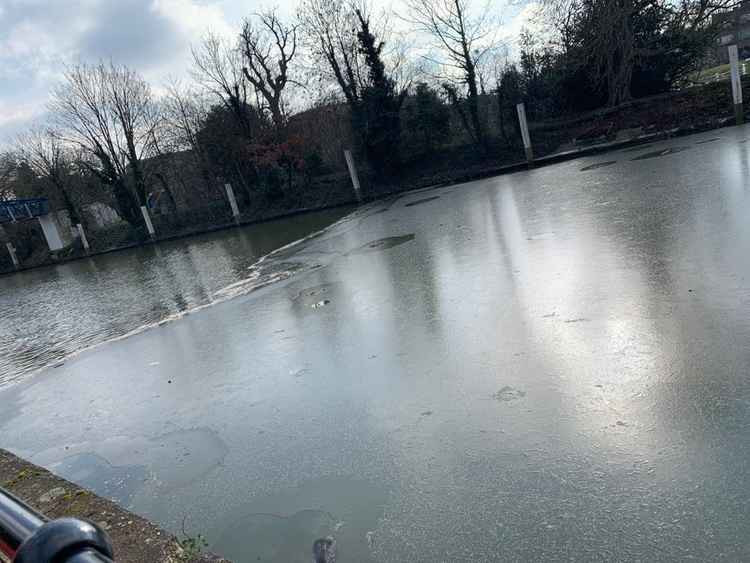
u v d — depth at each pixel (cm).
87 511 267
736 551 195
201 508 297
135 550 232
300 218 2262
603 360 347
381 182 2364
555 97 2089
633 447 261
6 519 69
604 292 461
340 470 301
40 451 425
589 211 819
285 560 240
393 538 239
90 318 1003
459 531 235
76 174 3591
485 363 385
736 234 516
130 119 3078
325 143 2803
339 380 418
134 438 407
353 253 968
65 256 3206
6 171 3872
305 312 637
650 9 1858
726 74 2133
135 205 3138
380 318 543
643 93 1962
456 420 322
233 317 706
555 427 291
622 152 1570
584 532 218
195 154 2998
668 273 465
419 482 274
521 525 229
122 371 591
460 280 612
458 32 2117
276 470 317
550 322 427
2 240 3731
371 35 2227
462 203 1341
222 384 472
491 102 2255
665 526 212
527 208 1007
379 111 2269
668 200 743
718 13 1839
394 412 349
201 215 2933
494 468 270
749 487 221
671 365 321
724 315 364
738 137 1212
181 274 1308
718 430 257
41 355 786
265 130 2669
